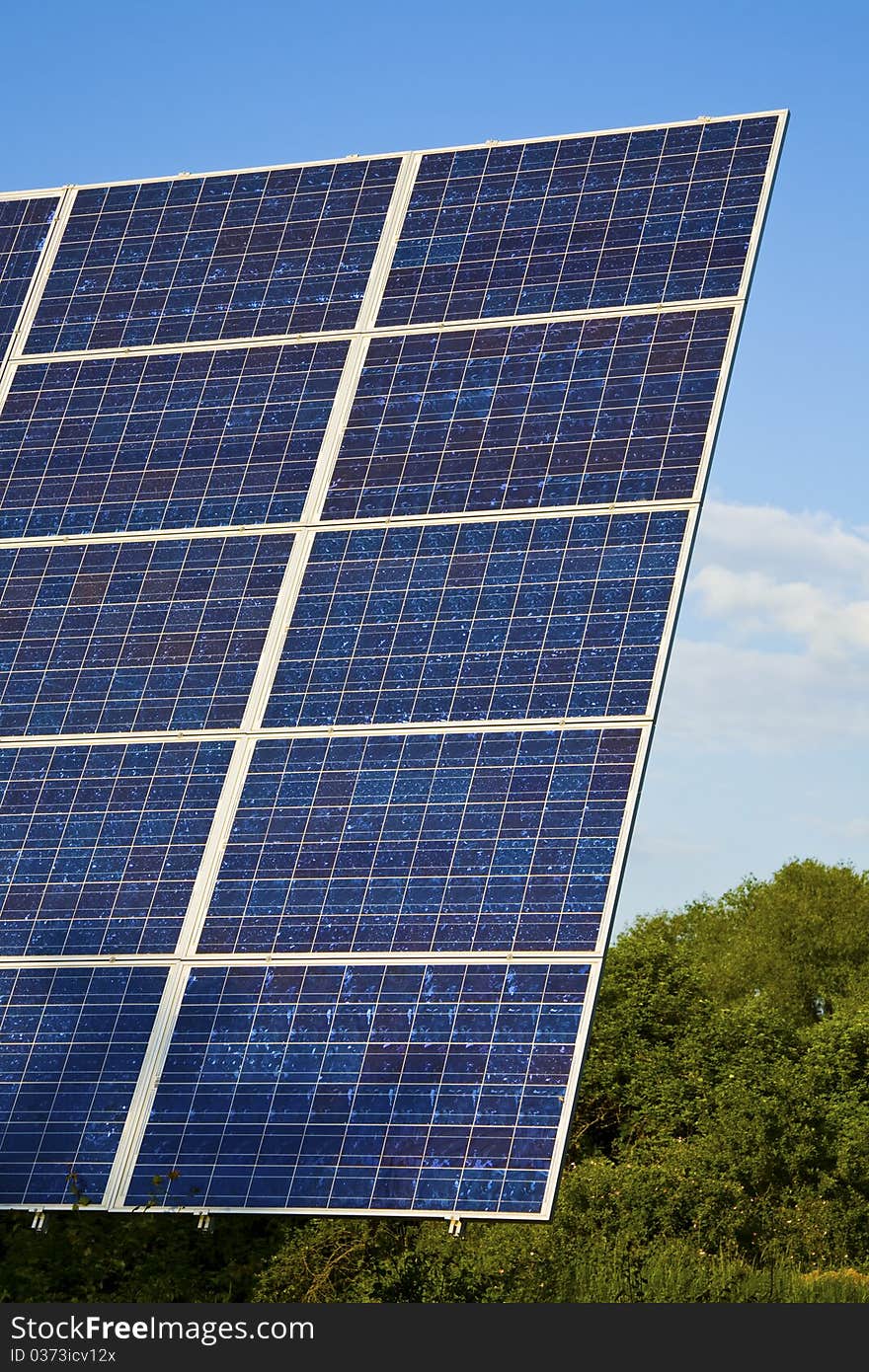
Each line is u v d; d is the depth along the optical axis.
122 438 21.06
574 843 16.42
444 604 18.41
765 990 59.50
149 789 17.98
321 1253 21.47
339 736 17.77
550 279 20.81
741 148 21.17
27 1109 16.12
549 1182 14.64
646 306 20.09
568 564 18.30
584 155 21.97
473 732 17.39
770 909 62.06
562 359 20.02
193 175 23.73
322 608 18.78
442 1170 14.93
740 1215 31.20
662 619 17.58
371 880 16.70
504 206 21.80
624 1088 38.16
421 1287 20.62
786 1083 36.56
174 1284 19.38
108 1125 15.86
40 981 16.94
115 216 23.56
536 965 15.83
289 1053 15.90
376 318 21.23
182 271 22.61
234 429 20.70
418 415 20.12
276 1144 15.40
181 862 17.36
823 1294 25.27
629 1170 31.73
